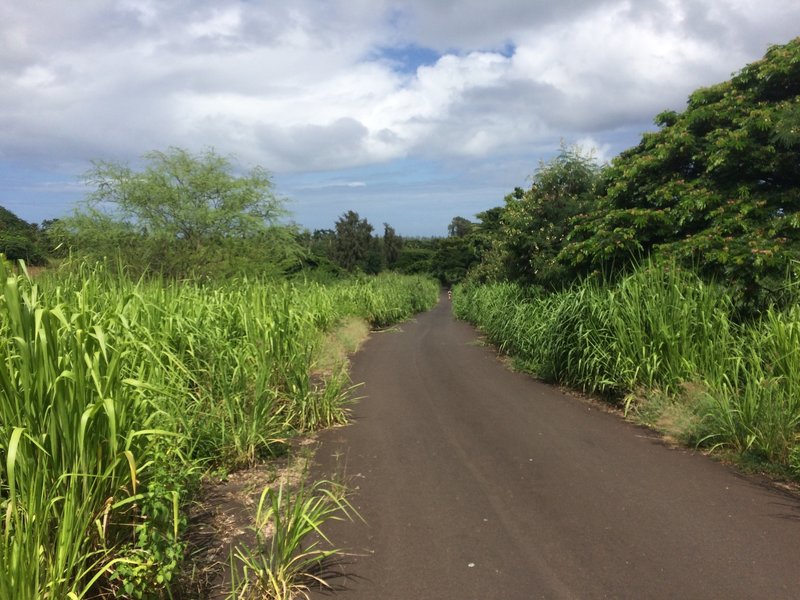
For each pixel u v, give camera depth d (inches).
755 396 220.8
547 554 148.3
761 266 290.5
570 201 534.3
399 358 516.7
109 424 116.6
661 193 374.3
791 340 229.5
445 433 263.9
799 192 339.9
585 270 423.2
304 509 142.0
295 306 371.6
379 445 246.4
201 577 136.3
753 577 134.6
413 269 2491.4
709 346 270.2
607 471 208.8
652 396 276.2
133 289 249.0
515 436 256.8
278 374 272.7
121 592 114.8
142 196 713.6
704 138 381.4
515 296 565.3
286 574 133.0
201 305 290.7
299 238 940.0
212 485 196.9
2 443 112.6
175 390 204.4
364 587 133.7
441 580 136.6
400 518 171.9
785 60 350.9
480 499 185.5
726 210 342.6
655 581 134.0
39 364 112.9
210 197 769.6
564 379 369.7
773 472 201.5
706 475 202.7
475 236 1318.9
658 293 300.4
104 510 117.0
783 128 323.6
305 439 256.2
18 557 93.4
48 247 578.9
